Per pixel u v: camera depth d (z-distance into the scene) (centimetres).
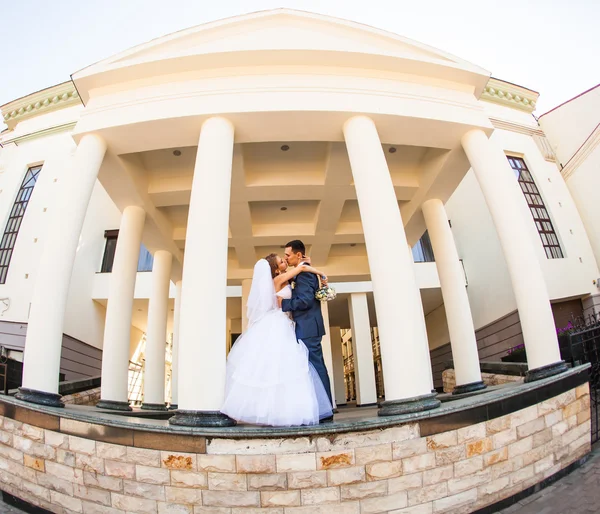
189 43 597
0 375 539
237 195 775
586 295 1207
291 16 599
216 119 545
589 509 323
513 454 386
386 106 579
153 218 798
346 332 2527
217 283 434
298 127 578
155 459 341
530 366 513
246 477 320
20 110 1433
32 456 404
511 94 1481
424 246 1459
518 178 1336
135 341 1606
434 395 408
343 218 942
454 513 339
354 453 328
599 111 1319
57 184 1267
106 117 570
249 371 362
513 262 544
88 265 1260
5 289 1154
